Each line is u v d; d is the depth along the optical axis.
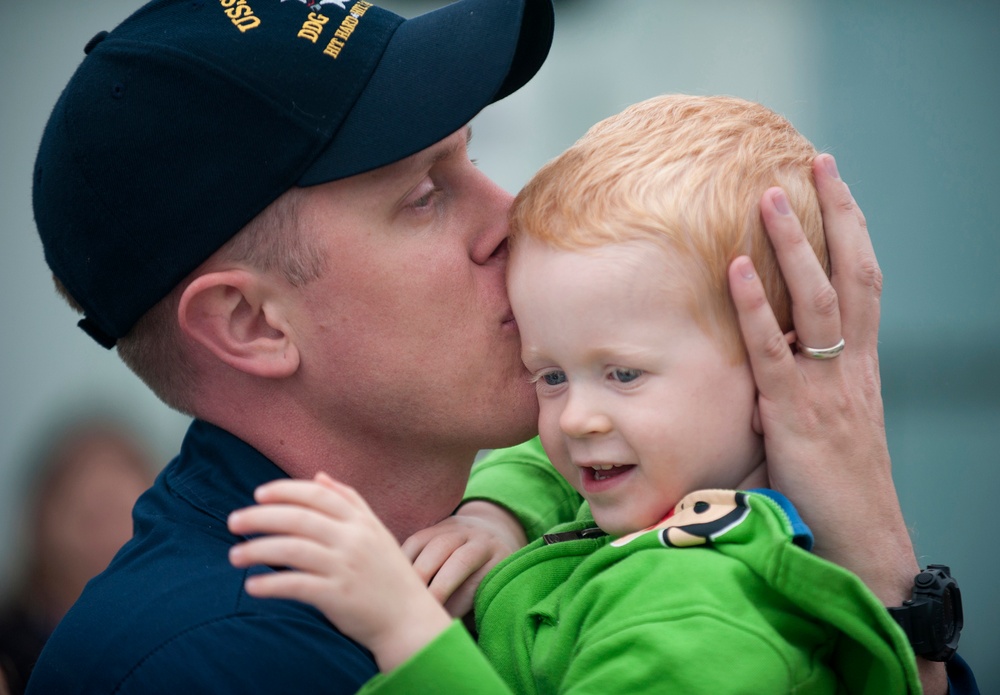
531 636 2.65
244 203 2.64
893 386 6.08
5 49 6.00
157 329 2.81
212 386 2.84
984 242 6.04
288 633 2.44
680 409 2.49
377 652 2.16
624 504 2.60
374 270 2.69
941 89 6.02
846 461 2.56
